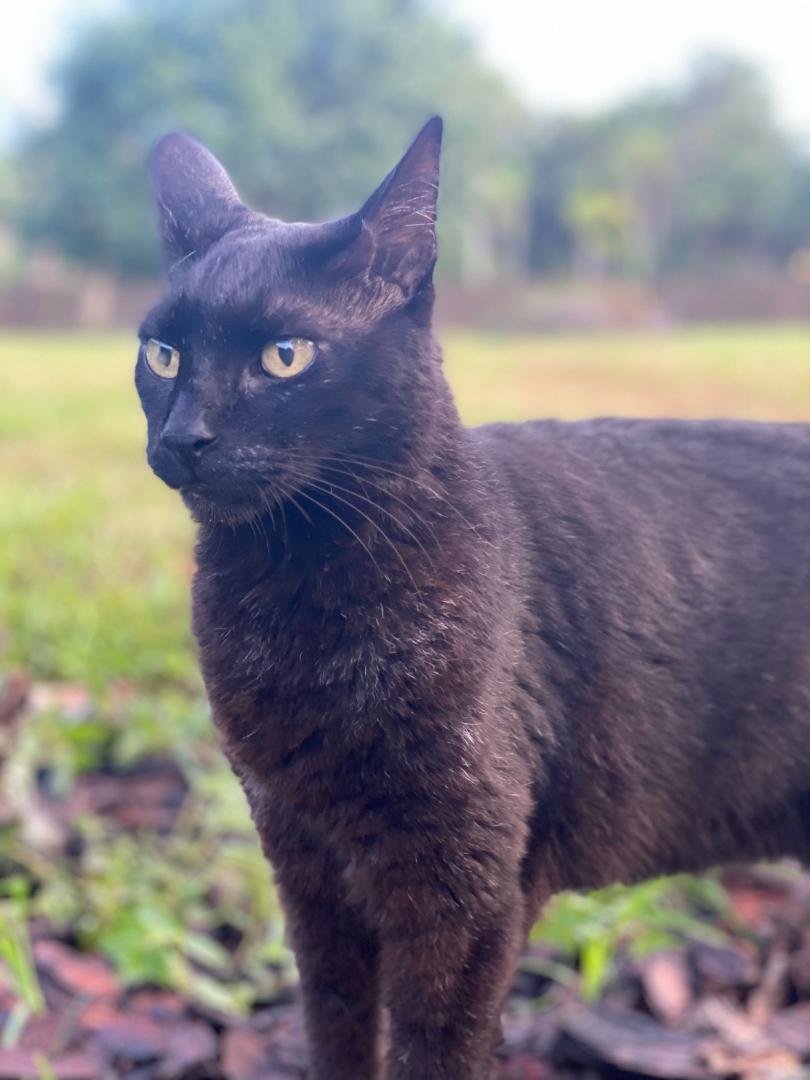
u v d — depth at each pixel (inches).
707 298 264.4
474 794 16.7
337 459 16.9
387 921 17.6
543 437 19.6
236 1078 21.0
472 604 16.9
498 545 17.6
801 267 462.6
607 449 19.6
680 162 462.6
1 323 280.4
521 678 17.5
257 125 304.7
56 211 316.2
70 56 307.7
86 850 26.5
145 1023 22.1
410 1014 17.8
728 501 19.3
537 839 18.4
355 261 17.1
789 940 24.4
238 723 17.4
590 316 239.8
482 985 17.5
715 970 23.8
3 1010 22.1
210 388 16.7
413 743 16.6
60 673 35.0
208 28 307.1
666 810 19.2
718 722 19.0
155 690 34.0
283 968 24.3
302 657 16.9
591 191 450.6
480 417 74.8
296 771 17.2
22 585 42.0
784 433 20.3
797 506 19.4
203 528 18.0
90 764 30.3
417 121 335.9
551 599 18.2
